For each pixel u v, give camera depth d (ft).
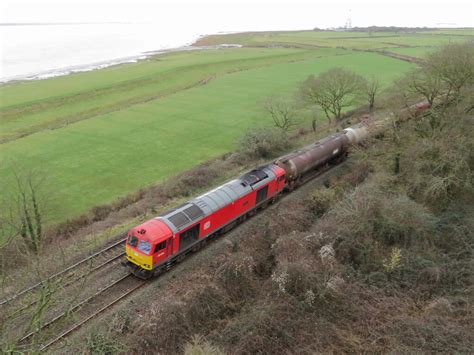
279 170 117.80
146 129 198.29
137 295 78.33
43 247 98.99
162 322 69.51
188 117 218.59
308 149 132.26
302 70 344.69
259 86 290.56
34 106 235.20
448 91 118.21
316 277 77.00
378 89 229.04
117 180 141.69
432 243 87.61
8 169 145.28
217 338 67.92
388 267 80.33
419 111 132.77
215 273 84.17
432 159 106.73
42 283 60.54
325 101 190.49
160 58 440.86
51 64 428.56
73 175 144.56
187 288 80.79
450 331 64.13
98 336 64.64
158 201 122.62
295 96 195.31
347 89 188.75
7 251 89.61
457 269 79.97
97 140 181.98
